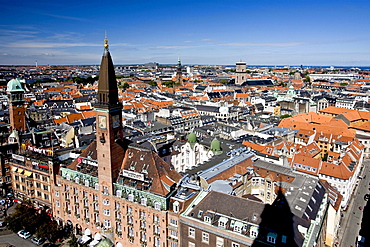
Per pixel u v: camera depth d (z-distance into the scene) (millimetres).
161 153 140750
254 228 76562
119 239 101625
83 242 104750
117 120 100625
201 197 92438
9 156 146375
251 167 122750
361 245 106000
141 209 93875
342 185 133250
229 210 83812
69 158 125812
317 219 90062
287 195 97375
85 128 199500
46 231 105312
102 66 96438
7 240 110000
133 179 97750
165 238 90625
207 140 162500
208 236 82562
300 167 144250
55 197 118938
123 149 104438
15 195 137625
